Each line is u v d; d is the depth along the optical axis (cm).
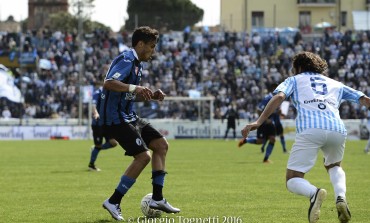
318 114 1698
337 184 1736
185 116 9631
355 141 8556
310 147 1688
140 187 2838
